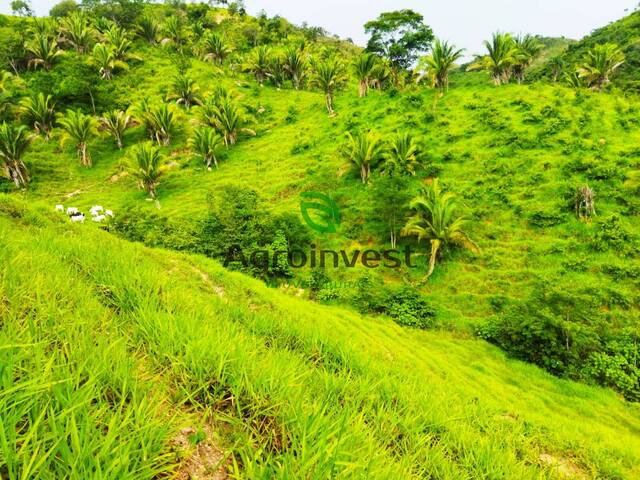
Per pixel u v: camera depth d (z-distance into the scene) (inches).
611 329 555.5
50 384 39.2
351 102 1697.8
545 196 864.9
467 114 1267.2
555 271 687.7
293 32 4045.3
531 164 966.4
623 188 812.6
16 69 2059.5
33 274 85.7
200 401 64.5
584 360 496.7
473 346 557.6
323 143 1430.9
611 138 978.1
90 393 45.8
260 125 1827.0
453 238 746.8
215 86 2129.7
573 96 1189.7
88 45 2310.5
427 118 1285.7
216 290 360.8
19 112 1619.1
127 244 378.9
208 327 93.0
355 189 1072.2
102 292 111.2
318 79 1665.8
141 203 1242.0
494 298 658.8
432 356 493.4
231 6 3937.0
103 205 1246.9
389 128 1320.1
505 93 1317.7
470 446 108.5
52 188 1365.7
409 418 98.3
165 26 2691.9
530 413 338.0
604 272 661.9
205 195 1237.1
